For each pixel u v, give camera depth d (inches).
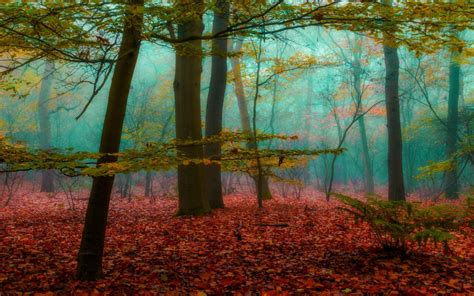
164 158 160.6
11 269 203.9
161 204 561.0
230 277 195.9
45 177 810.8
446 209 215.5
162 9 175.0
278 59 553.9
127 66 183.8
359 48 812.6
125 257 235.5
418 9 156.9
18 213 468.4
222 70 470.3
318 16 166.9
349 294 163.3
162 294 171.2
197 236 298.5
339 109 1013.8
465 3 152.9
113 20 168.1
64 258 233.5
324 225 344.5
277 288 175.2
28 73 606.2
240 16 194.7
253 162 472.1
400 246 229.0
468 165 925.2
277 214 409.4
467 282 177.5
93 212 185.8
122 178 843.4
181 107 387.9
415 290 166.2
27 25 167.0
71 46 192.4
